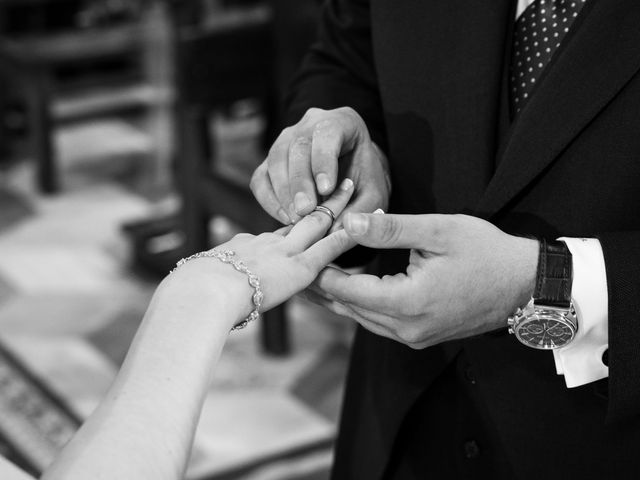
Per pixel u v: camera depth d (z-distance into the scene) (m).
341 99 1.42
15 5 5.12
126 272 3.86
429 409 1.36
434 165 1.27
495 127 1.22
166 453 0.85
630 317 1.08
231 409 2.94
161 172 4.80
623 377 1.09
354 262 1.34
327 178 1.18
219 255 1.07
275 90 3.33
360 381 1.50
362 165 1.26
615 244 1.09
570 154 1.14
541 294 1.09
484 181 1.22
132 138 5.25
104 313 3.53
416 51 1.27
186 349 0.93
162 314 0.97
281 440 2.79
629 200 1.12
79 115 5.16
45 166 4.52
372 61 1.46
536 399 1.22
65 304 3.59
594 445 1.20
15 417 2.87
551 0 1.18
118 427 0.85
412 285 1.08
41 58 4.45
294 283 1.08
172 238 3.99
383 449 1.38
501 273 1.09
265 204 1.24
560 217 1.16
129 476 0.82
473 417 1.30
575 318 1.10
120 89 5.21
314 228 1.16
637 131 1.09
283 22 3.12
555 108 1.12
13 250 4.02
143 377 0.90
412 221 1.06
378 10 1.32
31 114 4.49
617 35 1.09
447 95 1.24
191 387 0.90
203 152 3.32
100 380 3.11
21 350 3.26
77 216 4.36
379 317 1.13
